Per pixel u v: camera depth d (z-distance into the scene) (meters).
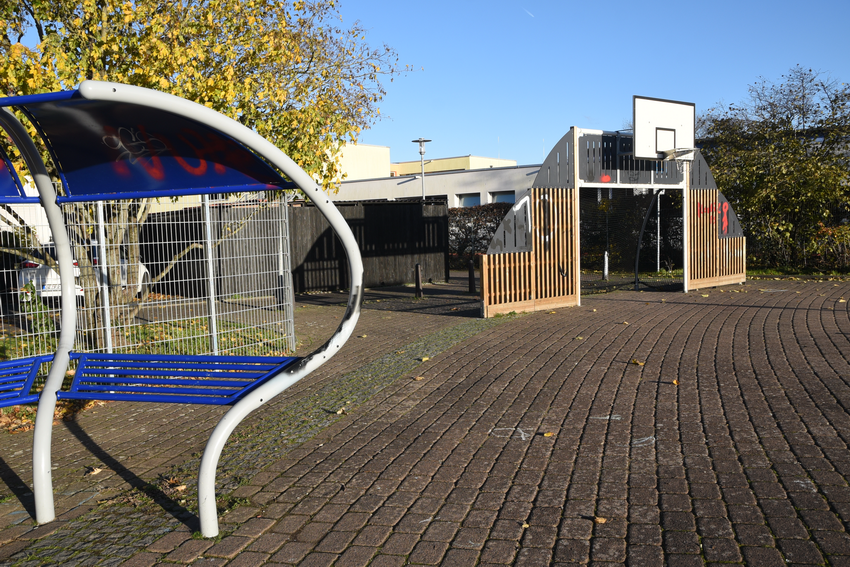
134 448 5.00
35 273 8.06
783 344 7.94
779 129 19.80
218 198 9.09
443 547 3.27
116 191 4.06
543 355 7.77
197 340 8.09
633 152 13.00
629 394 5.97
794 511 3.47
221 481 4.23
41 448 3.74
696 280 14.73
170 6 7.55
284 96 8.21
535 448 4.66
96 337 7.19
